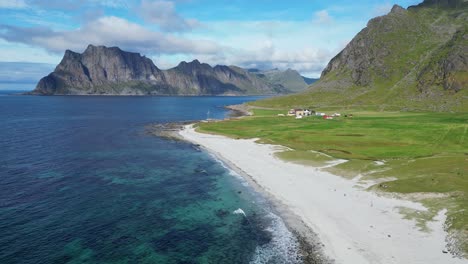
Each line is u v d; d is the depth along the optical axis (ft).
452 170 223.92
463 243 136.67
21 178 258.78
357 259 135.44
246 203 207.62
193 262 142.82
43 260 141.28
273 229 169.89
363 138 377.71
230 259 144.66
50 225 174.70
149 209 199.62
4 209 194.70
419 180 209.87
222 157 339.16
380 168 247.50
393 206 182.29
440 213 166.50
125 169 293.23
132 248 153.48
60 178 260.83
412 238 147.33
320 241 153.38
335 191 214.28
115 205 205.05
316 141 373.81
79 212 192.95
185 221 182.70
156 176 271.08
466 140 336.08
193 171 286.66
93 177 266.16
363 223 166.30
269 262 140.97
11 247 151.02
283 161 300.61
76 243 156.56
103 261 142.00
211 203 209.46
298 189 224.74
